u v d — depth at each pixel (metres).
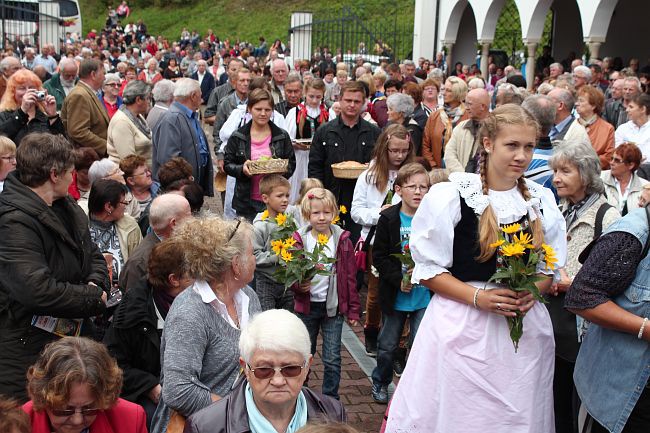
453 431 3.52
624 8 24.80
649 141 8.70
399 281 5.41
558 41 26.69
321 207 5.45
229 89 12.12
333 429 2.30
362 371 6.42
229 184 9.11
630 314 3.36
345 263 5.50
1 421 2.76
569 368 4.45
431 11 26.25
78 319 4.29
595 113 8.50
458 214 3.49
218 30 52.75
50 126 7.32
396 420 3.71
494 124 3.46
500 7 22.83
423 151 9.36
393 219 5.51
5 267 3.96
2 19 28.14
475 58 27.38
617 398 3.44
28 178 4.08
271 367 2.77
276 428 2.88
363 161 8.06
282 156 7.96
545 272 3.60
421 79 16.98
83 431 3.25
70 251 4.20
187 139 7.73
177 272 3.99
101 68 8.65
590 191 4.74
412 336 5.54
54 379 3.05
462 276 3.52
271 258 5.52
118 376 3.22
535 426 3.56
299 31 29.53
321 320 5.57
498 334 3.49
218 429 2.86
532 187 3.67
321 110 9.50
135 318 4.07
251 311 3.68
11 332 4.07
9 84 7.90
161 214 4.73
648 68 20.28
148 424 4.03
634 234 3.38
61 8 36.53
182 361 3.29
